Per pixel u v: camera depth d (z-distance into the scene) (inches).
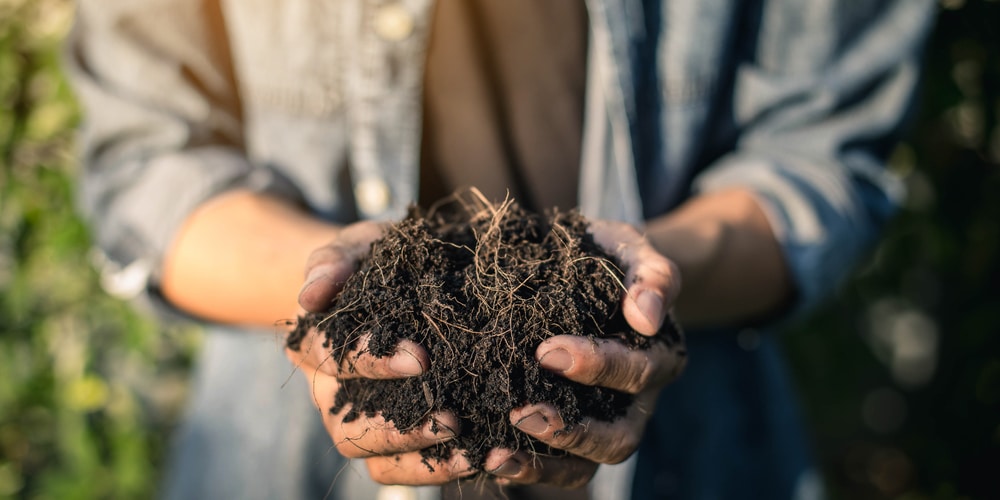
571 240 18.9
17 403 40.4
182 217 23.2
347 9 23.5
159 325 38.8
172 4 24.1
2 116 38.3
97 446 39.8
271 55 24.0
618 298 18.4
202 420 25.5
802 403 47.1
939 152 41.3
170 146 24.0
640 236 19.6
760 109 25.1
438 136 24.0
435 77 23.7
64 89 37.7
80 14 25.1
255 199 23.4
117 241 23.5
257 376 25.0
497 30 23.7
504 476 18.5
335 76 23.9
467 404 17.9
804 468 26.1
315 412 24.6
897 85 25.5
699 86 24.3
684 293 22.8
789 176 24.5
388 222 19.9
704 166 26.3
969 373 42.5
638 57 23.8
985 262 41.4
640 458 24.7
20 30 38.1
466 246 19.1
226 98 25.5
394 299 18.1
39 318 39.7
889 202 25.9
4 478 42.9
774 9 24.6
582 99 24.3
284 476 24.6
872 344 49.5
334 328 18.1
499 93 24.0
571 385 18.0
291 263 21.7
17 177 38.8
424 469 18.8
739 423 25.5
